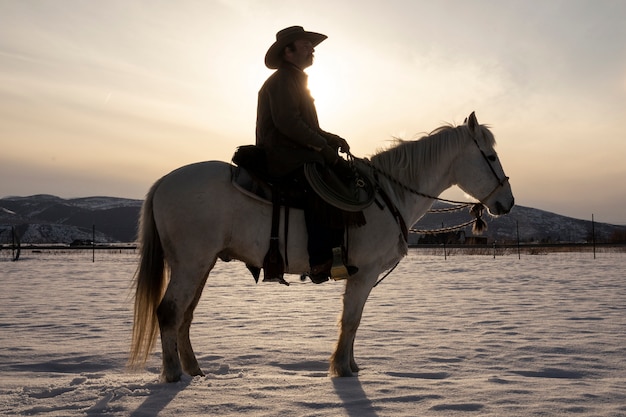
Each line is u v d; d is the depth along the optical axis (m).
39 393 4.10
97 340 6.83
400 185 5.32
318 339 6.93
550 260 30.23
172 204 4.61
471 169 5.53
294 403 3.79
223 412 3.59
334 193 4.65
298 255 4.74
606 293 12.50
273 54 4.98
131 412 3.59
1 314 9.52
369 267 4.93
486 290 13.80
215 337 7.09
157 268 4.66
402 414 3.53
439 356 5.72
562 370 5.00
